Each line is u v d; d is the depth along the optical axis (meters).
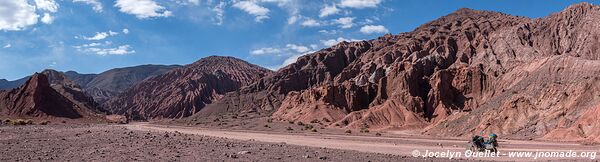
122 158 29.36
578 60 117.50
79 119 149.38
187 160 28.69
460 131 91.75
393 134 97.75
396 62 182.00
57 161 27.94
